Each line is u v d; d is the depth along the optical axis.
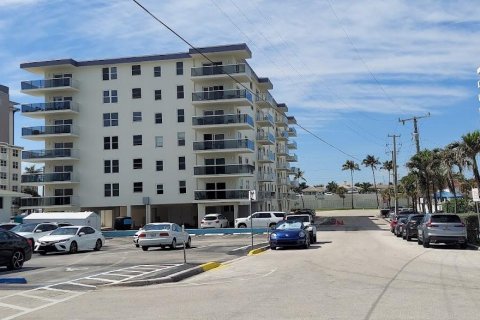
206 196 58.19
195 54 59.31
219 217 52.94
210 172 58.62
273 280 13.66
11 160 100.19
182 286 13.30
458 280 12.88
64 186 62.28
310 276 14.22
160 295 11.76
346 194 134.25
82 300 11.45
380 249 24.42
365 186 148.00
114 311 9.84
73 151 61.25
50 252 29.03
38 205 60.94
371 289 11.52
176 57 61.09
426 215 26.38
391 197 115.69
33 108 61.69
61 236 28.02
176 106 61.03
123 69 62.25
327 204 127.81
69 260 23.36
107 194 61.44
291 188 103.44
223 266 18.61
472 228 27.09
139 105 61.66
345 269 15.73
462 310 8.95
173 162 60.62
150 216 61.84
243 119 58.66
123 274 16.48
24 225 30.56
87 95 62.59
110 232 47.94
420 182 50.19
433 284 12.19
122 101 61.94
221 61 60.53
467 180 53.66
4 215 48.00
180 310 9.66
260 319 8.55
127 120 61.72
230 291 11.96
